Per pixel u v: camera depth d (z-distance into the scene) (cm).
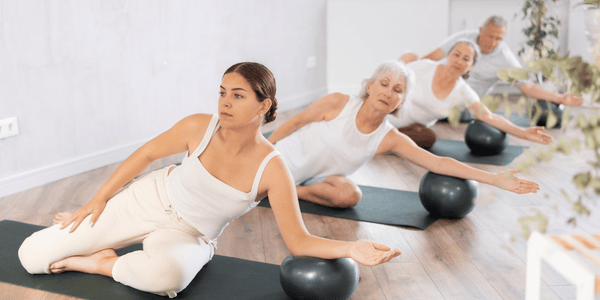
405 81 277
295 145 313
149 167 393
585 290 104
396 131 300
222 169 203
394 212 305
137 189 218
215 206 208
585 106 482
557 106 452
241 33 509
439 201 287
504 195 330
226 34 491
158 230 213
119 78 398
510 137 477
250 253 254
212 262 240
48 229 222
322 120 308
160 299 205
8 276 221
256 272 231
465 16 623
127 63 402
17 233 269
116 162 405
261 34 533
